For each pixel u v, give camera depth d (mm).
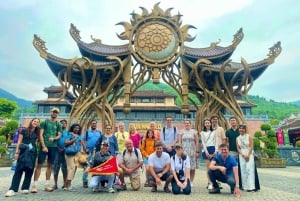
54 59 17375
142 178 12445
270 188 8688
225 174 7383
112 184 7754
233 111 17422
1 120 45750
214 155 8047
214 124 8391
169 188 8438
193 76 18031
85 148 8539
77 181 10797
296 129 39250
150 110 43062
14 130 23484
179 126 38781
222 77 17406
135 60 17516
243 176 8078
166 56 17266
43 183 9930
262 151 23844
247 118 38781
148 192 7707
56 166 8000
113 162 7758
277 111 118375
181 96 17797
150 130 9477
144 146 9320
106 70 17609
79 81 19219
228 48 18188
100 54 18203
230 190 8062
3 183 9906
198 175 13656
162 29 17328
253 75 18938
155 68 17359
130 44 17438
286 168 21094
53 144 7984
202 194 7316
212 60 18672
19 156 7203
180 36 17391
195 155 8672
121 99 44469
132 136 9469
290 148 27031
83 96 17781
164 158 7785
